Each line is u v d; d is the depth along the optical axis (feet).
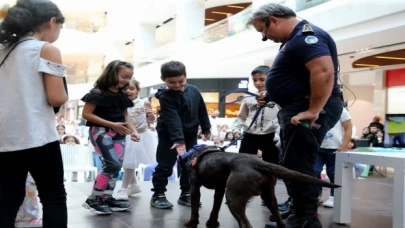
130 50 86.12
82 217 11.93
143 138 15.29
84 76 81.51
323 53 8.48
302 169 9.15
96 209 12.21
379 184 21.18
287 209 13.60
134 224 11.18
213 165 9.22
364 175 29.45
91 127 12.44
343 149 14.48
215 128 40.19
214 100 62.59
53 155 7.10
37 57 6.90
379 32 26.73
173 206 13.74
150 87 71.56
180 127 12.67
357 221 12.35
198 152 9.98
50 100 6.96
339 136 14.73
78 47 85.35
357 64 42.65
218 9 69.87
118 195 14.82
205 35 51.83
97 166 24.40
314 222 9.23
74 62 101.71
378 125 38.75
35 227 10.56
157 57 65.87
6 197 6.99
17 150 6.79
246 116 14.02
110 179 12.48
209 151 9.84
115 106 12.30
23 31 7.02
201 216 12.39
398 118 37.35
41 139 6.85
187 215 12.35
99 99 12.05
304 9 33.01
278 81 9.27
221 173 9.09
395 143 37.32
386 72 43.98
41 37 7.38
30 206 10.59
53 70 6.91
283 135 9.54
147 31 76.54
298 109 9.16
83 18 95.71
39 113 6.91
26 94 6.83
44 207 7.06
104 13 94.48
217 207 10.56
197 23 58.13
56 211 7.04
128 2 78.64
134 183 15.89
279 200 15.61
